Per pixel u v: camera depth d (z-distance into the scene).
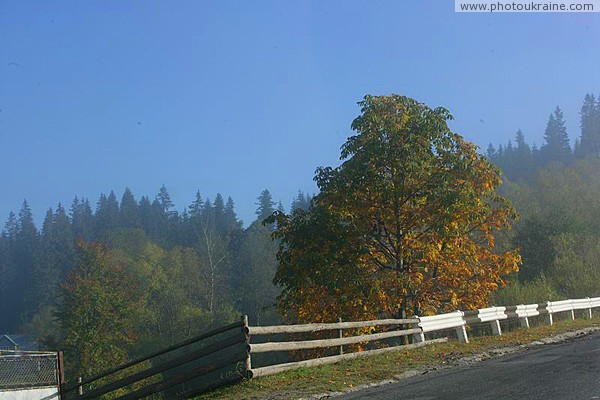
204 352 13.20
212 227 90.75
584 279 41.47
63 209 127.31
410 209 24.69
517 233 54.75
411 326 18.08
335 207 24.50
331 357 14.47
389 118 24.23
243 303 73.75
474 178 24.19
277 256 24.80
